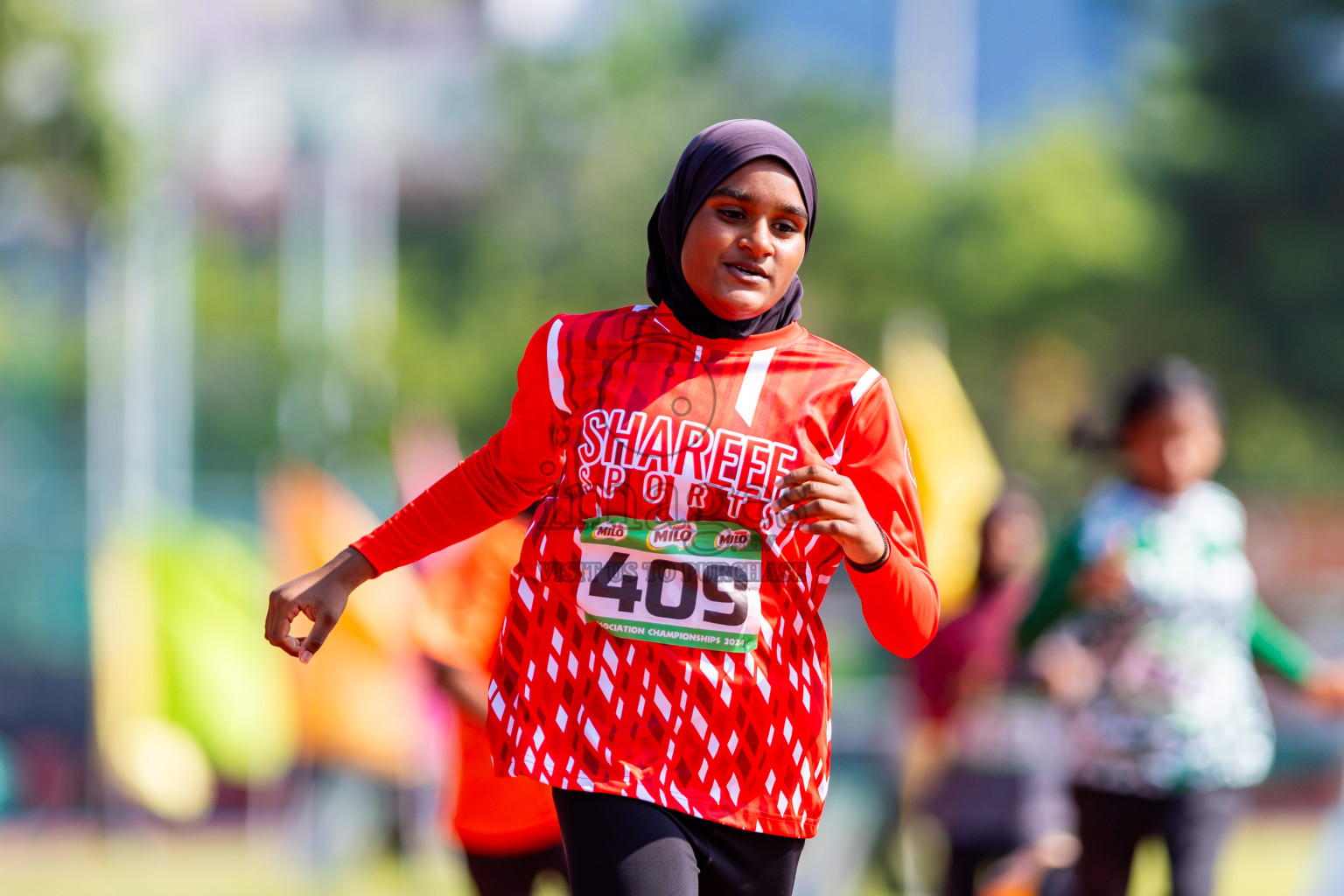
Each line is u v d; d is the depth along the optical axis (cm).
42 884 3148
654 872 872
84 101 3375
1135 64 8844
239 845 3650
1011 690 2177
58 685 3884
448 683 1566
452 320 10194
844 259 8906
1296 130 7888
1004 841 2162
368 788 3419
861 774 3384
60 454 5353
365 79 9769
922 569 931
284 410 8794
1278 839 3631
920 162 9581
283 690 3519
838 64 10162
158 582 3525
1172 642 1705
